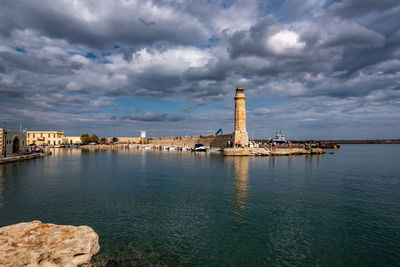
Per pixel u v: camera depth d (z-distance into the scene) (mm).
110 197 21219
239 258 11219
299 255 11469
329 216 16344
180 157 68062
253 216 16344
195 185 26438
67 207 18250
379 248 12086
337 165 46531
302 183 27547
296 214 16781
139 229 14211
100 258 11094
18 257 8414
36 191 23516
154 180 29641
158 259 11086
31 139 140125
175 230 14109
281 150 76875
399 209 17906
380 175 33812
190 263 10797
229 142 80750
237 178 30953
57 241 9391
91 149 127125
